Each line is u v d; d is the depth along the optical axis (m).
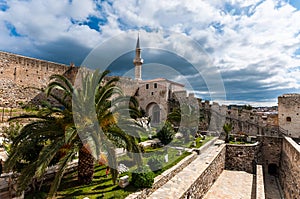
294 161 13.20
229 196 12.02
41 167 6.09
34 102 29.22
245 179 15.91
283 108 25.30
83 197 7.52
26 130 7.66
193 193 10.20
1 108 23.69
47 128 7.61
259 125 25.59
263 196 10.46
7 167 6.76
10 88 27.61
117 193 7.66
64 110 8.05
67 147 7.55
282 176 17.88
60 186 8.49
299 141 23.16
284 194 15.37
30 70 29.59
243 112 26.47
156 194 8.72
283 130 25.05
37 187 7.98
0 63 27.03
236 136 23.58
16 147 7.32
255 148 19.44
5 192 7.36
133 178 8.79
